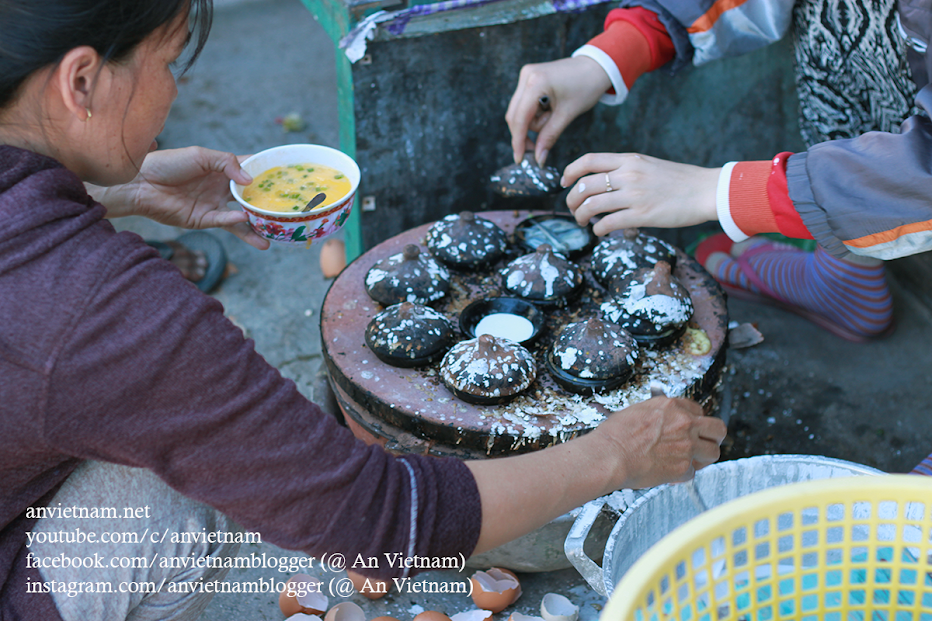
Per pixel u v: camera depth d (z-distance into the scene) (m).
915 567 0.84
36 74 0.77
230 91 3.46
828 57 1.71
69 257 0.77
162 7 0.79
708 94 2.09
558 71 1.64
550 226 1.73
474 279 1.62
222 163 1.34
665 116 2.10
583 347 1.31
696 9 1.67
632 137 2.11
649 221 1.37
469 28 1.77
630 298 1.41
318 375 1.69
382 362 1.39
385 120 1.83
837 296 2.08
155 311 0.78
